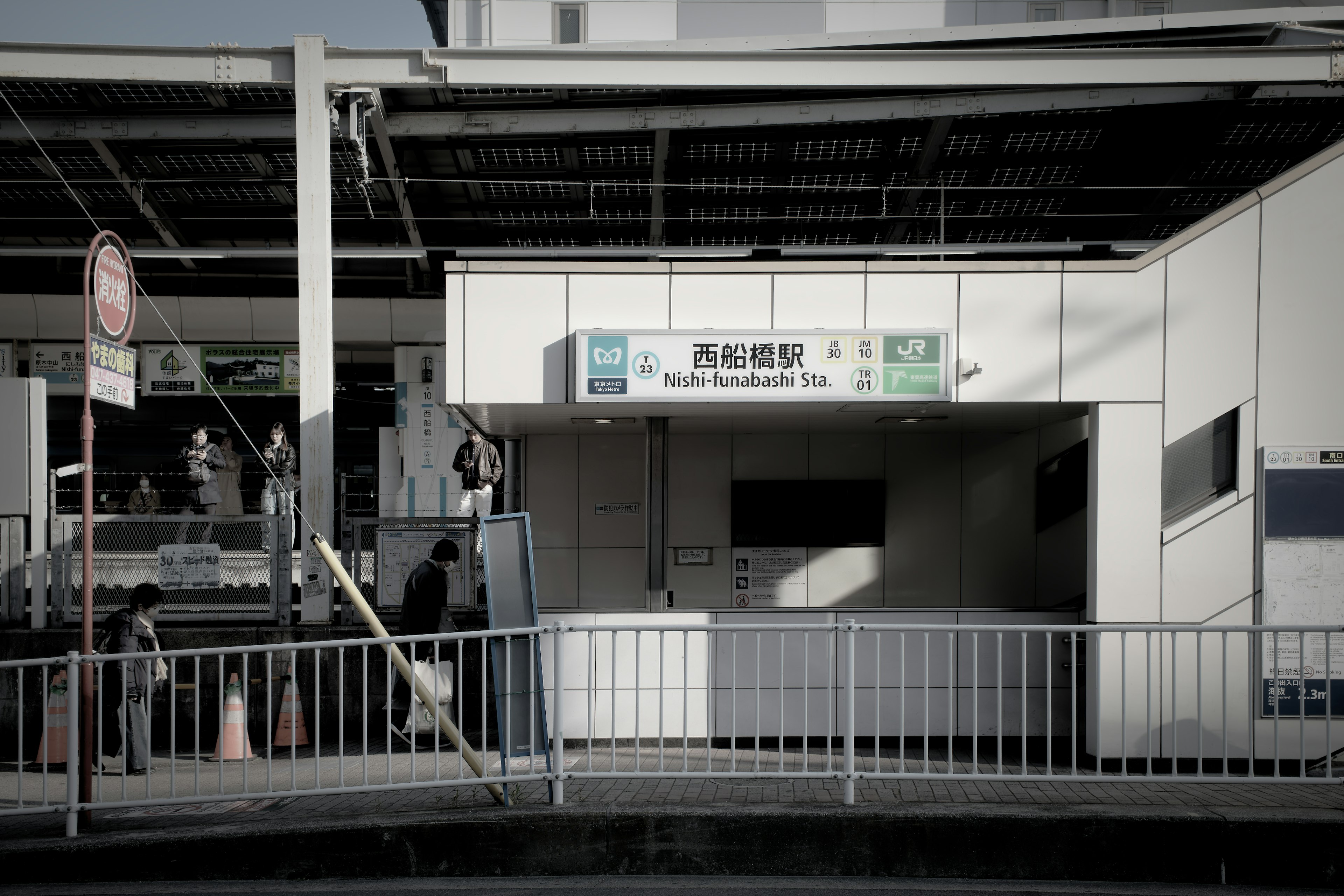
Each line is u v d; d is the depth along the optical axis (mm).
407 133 12281
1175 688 5453
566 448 9992
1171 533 6883
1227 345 6969
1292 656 6820
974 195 14398
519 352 7105
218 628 8297
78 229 15555
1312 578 6844
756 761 5449
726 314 7098
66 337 16906
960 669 7469
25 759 7883
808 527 9828
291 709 7457
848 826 5117
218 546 8461
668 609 7594
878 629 5387
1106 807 5230
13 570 8492
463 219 15312
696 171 13805
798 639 7469
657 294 7109
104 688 6465
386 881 5043
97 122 11992
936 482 9773
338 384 19781
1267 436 6938
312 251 8867
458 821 5129
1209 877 5012
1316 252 6996
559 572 9922
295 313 17016
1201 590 6883
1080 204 14602
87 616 5672
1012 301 7027
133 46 8969
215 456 10656
